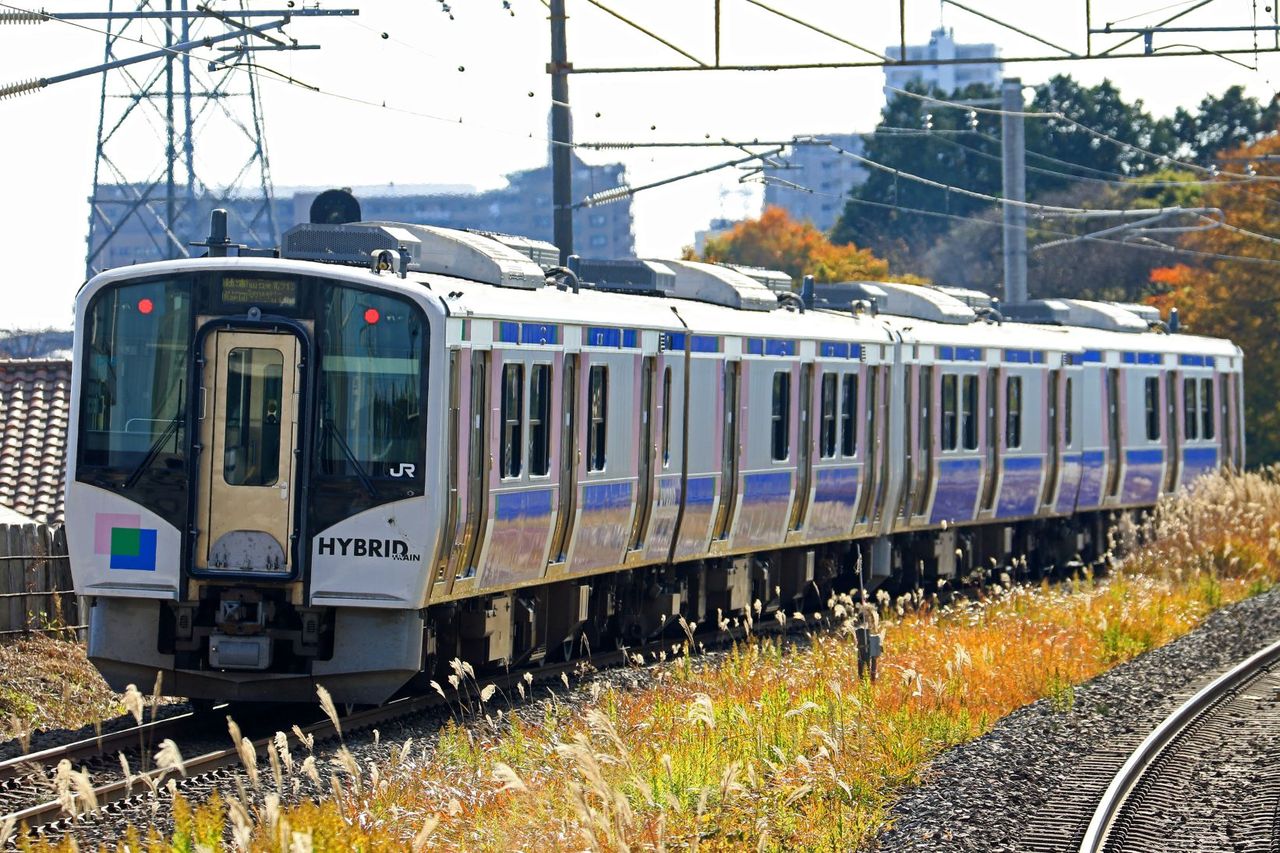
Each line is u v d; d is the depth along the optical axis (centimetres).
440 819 3142
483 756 3822
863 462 7319
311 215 5697
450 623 4888
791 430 6775
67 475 4525
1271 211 19188
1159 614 6975
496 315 4766
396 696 4981
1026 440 8612
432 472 4444
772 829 3341
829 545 7394
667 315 5950
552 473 5156
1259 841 3566
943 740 4497
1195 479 10219
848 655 5306
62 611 5628
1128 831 3681
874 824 3591
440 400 4459
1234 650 6531
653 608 6169
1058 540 9406
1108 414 9481
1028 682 5403
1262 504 9744
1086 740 4700
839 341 7100
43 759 3888
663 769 3528
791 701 4406
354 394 4472
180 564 4466
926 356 7762
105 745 4153
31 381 7975
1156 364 9969
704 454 6166
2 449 7469
